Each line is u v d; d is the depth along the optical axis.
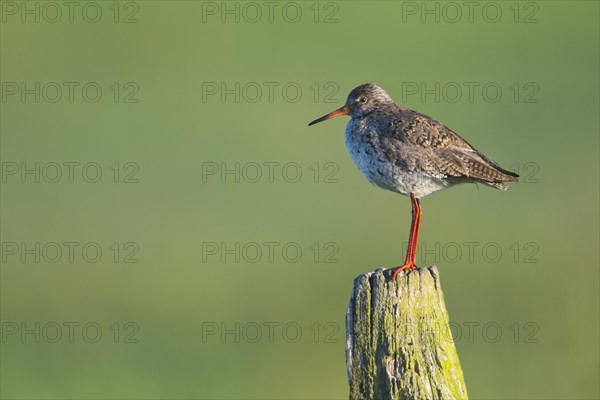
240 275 17.25
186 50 26.34
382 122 10.09
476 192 20.09
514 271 17.00
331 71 24.64
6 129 22.05
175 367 14.69
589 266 16.88
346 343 7.41
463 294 16.28
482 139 20.80
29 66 25.20
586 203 19.02
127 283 17.00
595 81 23.72
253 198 19.78
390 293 7.35
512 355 14.78
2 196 19.61
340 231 18.48
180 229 18.44
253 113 22.80
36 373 14.35
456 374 7.19
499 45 26.31
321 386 14.48
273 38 27.02
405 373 7.18
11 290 16.67
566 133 21.17
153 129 22.08
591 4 28.80
